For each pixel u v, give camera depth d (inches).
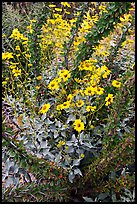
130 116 87.3
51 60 121.2
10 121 97.0
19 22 139.3
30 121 88.3
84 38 100.8
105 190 80.4
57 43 122.6
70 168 78.5
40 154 81.7
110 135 76.2
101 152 81.4
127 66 95.3
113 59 102.6
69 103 82.0
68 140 89.8
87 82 94.6
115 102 74.1
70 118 85.3
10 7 146.1
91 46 99.0
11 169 76.4
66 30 118.3
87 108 82.7
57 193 77.2
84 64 94.0
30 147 81.4
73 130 91.8
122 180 76.9
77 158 85.4
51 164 76.2
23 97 105.7
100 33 96.6
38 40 112.0
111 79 102.2
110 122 75.8
